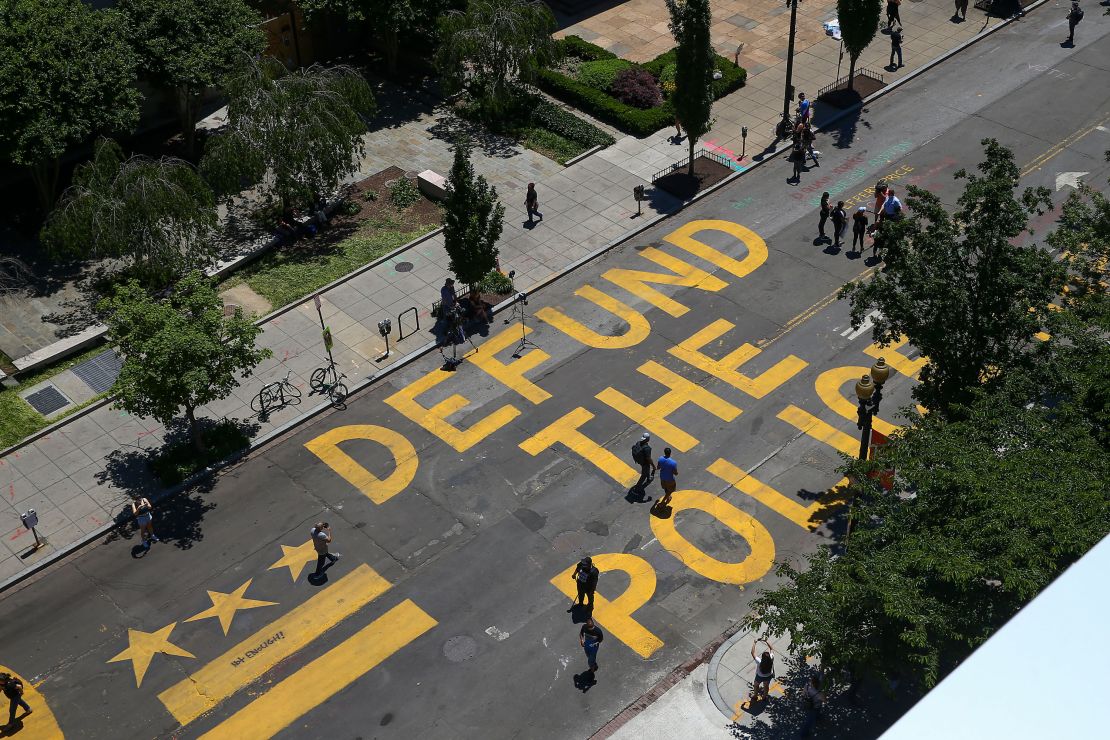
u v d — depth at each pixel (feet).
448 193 121.39
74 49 130.72
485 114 162.20
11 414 118.21
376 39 175.01
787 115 154.92
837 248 139.13
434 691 92.84
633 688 92.48
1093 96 165.17
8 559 104.06
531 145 157.48
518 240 141.08
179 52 141.08
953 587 75.46
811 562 84.58
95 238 121.80
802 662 93.20
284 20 167.02
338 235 142.20
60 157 141.08
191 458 112.47
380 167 153.48
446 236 122.72
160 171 123.03
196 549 105.19
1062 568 69.72
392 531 106.42
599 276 136.15
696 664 94.17
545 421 117.29
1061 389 86.89
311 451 114.62
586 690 92.43
